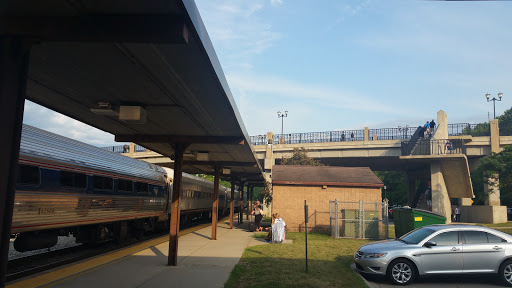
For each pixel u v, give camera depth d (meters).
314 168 23.55
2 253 3.94
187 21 4.37
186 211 23.81
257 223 21.23
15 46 4.37
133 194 14.80
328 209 20.14
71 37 4.38
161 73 6.02
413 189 49.53
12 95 4.21
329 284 7.92
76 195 10.73
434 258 8.79
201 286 7.59
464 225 9.37
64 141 10.81
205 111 8.37
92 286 7.43
